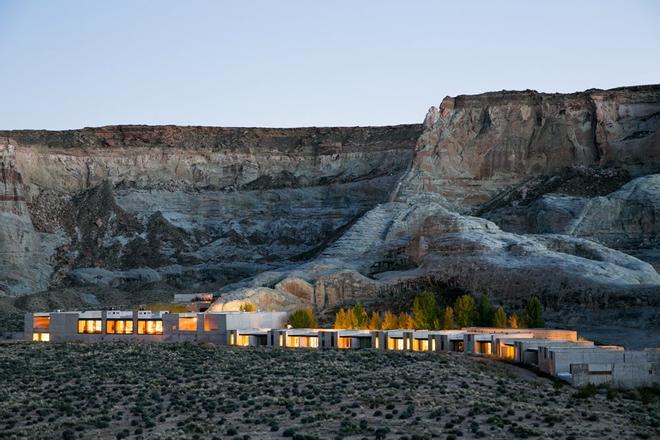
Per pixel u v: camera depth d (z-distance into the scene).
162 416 78.06
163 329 126.81
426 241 166.12
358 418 75.69
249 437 70.00
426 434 69.94
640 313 130.00
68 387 90.56
